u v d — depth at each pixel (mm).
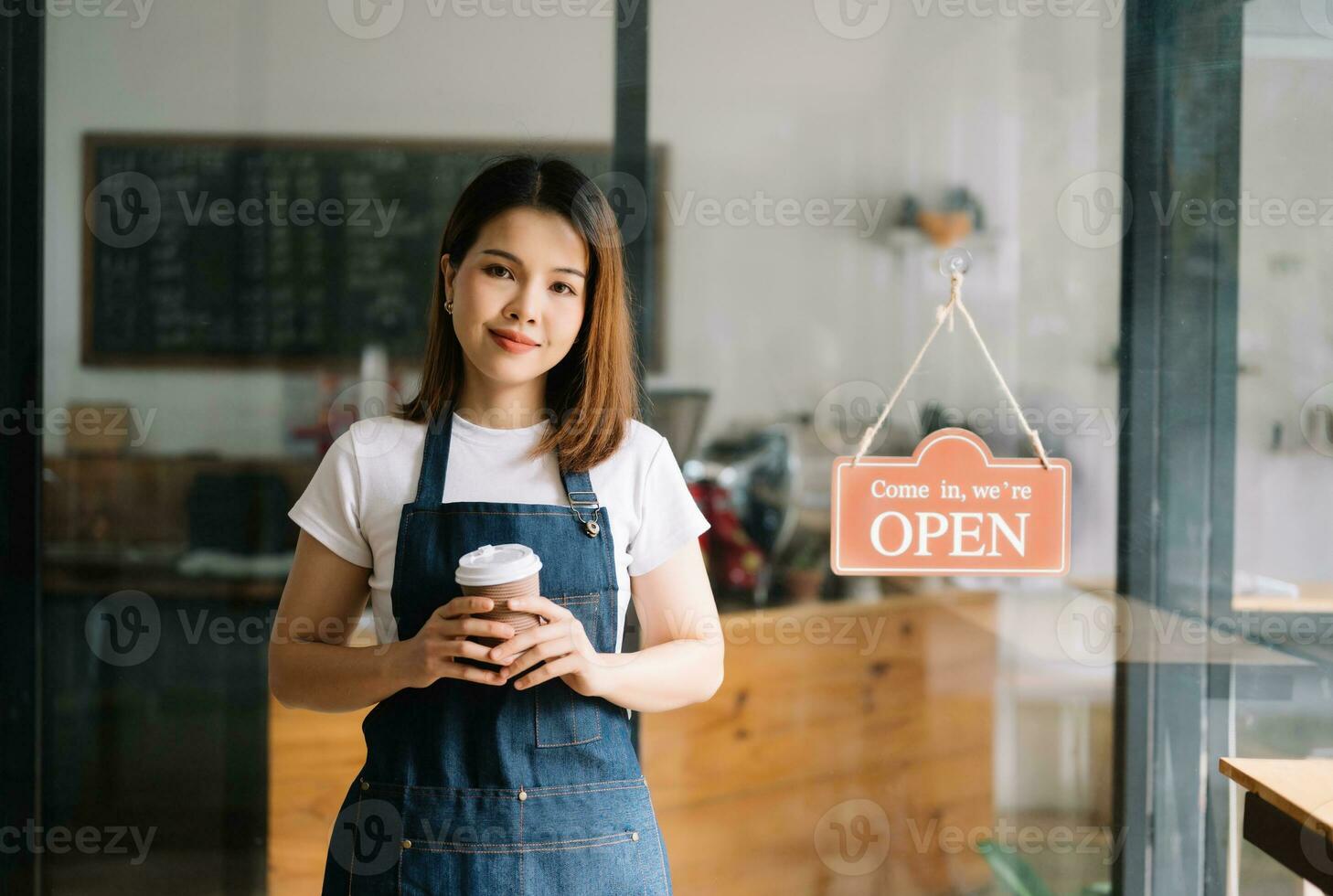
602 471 1319
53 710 1804
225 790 1815
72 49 1767
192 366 1798
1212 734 1880
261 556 1813
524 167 1338
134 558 1806
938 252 1836
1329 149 1862
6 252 1776
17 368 1784
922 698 1852
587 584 1263
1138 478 1861
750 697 1824
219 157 1782
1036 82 1833
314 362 1805
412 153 1788
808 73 1813
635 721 1795
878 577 1840
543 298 1301
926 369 1838
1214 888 1888
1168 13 1835
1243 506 1877
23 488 1790
